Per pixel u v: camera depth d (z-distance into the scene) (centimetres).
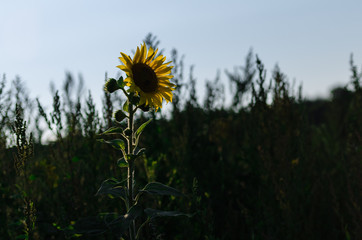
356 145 361
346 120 441
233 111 499
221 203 361
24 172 245
